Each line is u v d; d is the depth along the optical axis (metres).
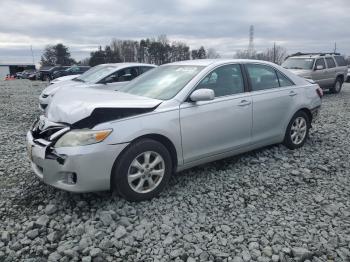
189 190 4.34
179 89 4.42
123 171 3.78
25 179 4.68
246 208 3.93
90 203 3.97
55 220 3.65
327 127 7.74
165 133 4.05
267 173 4.90
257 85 5.23
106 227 3.52
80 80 10.47
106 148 3.64
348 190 4.43
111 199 4.04
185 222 3.62
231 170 4.98
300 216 3.75
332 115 9.48
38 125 4.16
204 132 4.43
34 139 3.96
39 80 40.78
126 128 3.78
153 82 4.88
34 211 3.83
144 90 4.73
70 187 3.64
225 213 3.82
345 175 4.90
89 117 3.71
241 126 4.88
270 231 3.44
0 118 9.65
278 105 5.39
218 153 4.69
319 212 3.85
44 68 42.38
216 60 5.05
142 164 3.94
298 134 5.91
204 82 4.59
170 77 4.80
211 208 3.92
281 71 5.72
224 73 4.88
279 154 5.65
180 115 4.19
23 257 3.09
